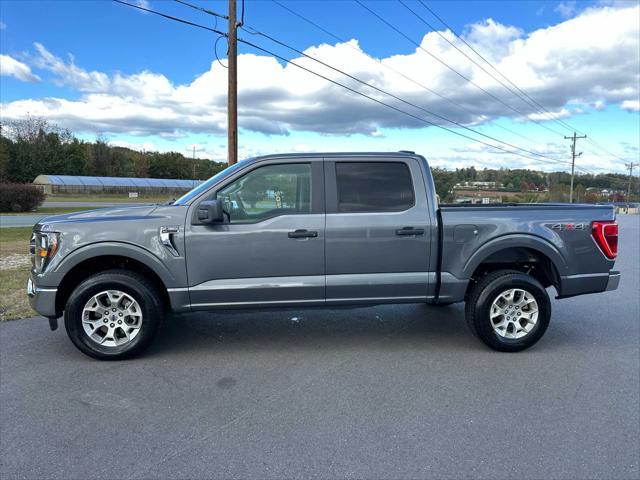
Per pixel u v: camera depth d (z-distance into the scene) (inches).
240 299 171.5
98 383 151.4
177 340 194.5
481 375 159.0
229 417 129.2
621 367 167.2
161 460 108.3
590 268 185.8
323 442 116.2
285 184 175.2
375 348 186.1
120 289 166.1
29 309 237.1
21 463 106.7
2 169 3031.5
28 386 148.9
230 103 550.0
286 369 163.9
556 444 115.3
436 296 181.2
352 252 173.8
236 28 540.7
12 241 568.4
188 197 173.9
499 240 178.9
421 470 104.6
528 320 181.0
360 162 177.9
